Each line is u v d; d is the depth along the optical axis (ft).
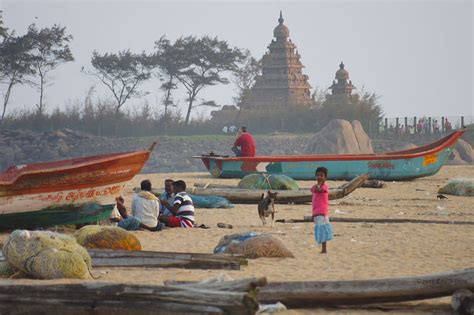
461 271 104.06
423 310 102.89
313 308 102.89
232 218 206.90
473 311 99.60
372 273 127.54
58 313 94.22
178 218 182.60
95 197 179.42
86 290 94.38
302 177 330.13
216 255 130.82
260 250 140.26
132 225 174.09
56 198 174.40
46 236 122.01
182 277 120.26
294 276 123.44
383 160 332.60
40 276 119.03
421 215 217.15
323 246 147.23
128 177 183.11
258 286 90.74
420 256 145.69
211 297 88.63
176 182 187.21
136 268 128.88
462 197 274.57
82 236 142.41
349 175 331.36
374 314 101.04
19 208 171.53
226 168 334.85
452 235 174.50
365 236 171.73
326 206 147.74
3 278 120.88
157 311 90.22
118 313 92.02
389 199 263.49
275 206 239.09
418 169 336.70
